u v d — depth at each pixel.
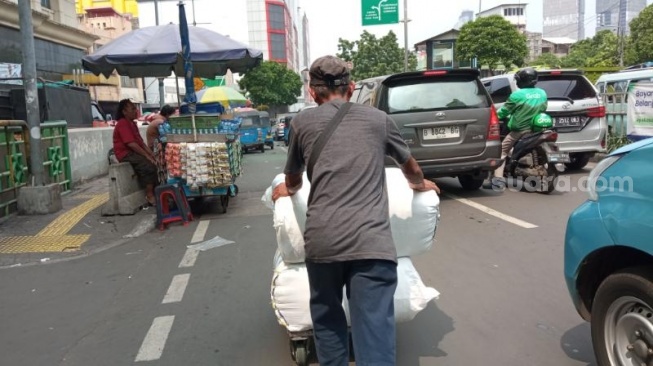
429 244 3.33
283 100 65.50
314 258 2.56
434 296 3.33
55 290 5.23
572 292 3.14
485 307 4.28
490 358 3.49
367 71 45.62
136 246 6.73
